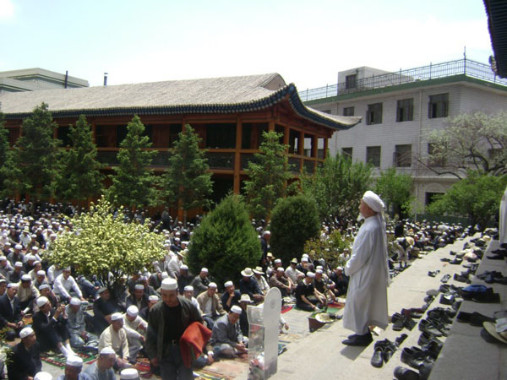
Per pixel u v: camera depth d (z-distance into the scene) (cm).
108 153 3203
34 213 2945
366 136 4012
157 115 3009
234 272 1209
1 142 3325
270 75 3253
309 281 1181
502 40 729
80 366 577
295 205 1611
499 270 697
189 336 450
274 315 572
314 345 566
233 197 1334
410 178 3262
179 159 2389
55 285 1028
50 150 2947
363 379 414
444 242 2138
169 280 453
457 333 399
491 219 2427
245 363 802
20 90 5453
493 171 3125
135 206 2548
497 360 336
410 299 752
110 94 3606
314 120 2900
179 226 2373
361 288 522
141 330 819
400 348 494
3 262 1135
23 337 664
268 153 2177
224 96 2894
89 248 1022
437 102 3538
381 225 528
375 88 3881
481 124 3144
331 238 1460
